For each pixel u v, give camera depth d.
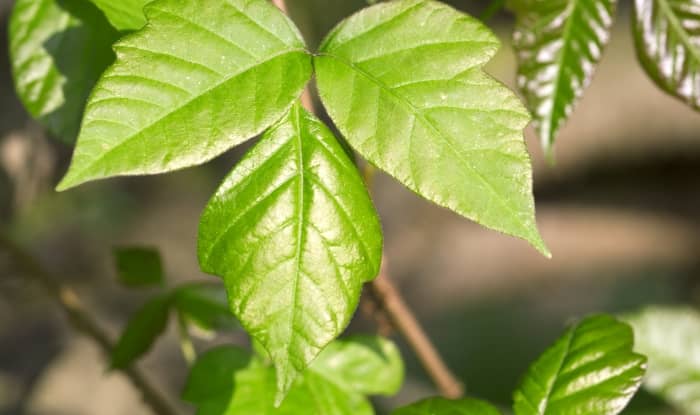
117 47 0.55
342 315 0.55
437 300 2.77
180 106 0.55
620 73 3.03
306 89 0.57
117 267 0.69
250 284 0.54
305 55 0.56
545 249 0.54
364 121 0.55
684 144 2.94
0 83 0.92
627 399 0.58
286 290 0.55
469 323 2.66
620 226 3.00
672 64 0.63
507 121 0.55
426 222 2.95
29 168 0.89
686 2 0.63
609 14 0.63
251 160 0.55
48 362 2.04
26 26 0.63
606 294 2.72
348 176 0.55
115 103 0.54
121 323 2.06
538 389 0.59
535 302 2.71
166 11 0.55
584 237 2.98
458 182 0.55
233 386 0.62
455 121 0.55
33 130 0.89
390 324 0.68
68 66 0.63
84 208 2.48
